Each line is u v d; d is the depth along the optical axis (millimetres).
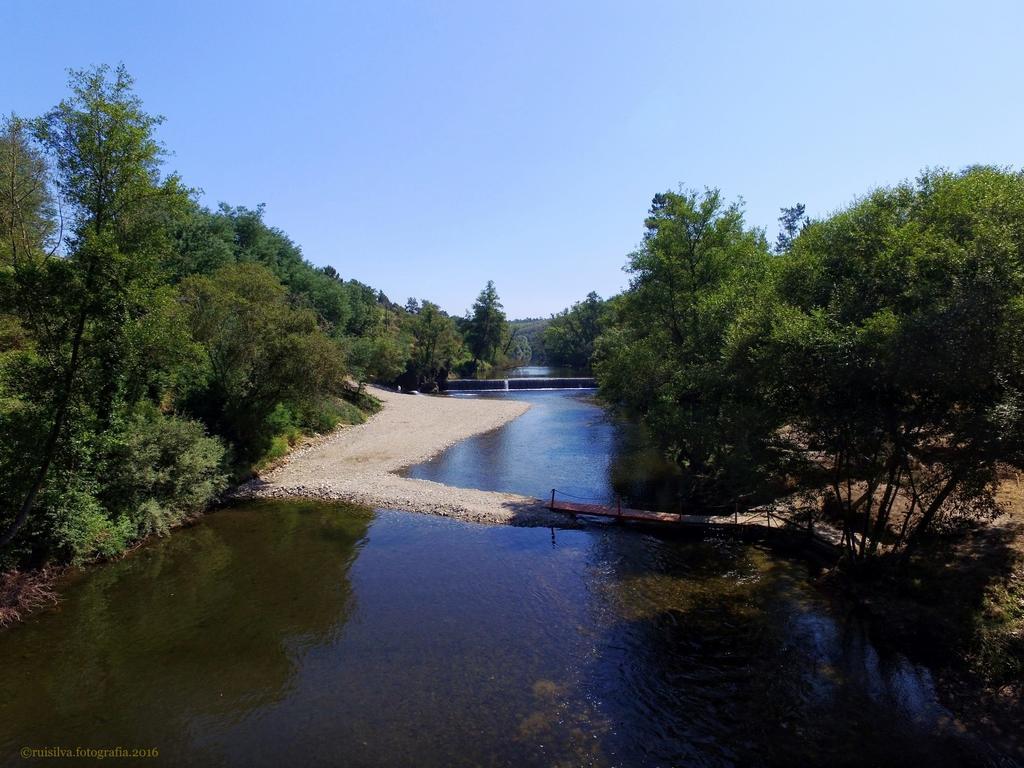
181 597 15516
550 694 11031
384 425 47125
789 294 15344
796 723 9914
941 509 15023
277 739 9828
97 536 17609
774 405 14773
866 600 13859
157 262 15914
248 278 28000
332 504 24500
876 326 11359
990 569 13078
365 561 18172
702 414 22234
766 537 19344
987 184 11867
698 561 17812
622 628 13594
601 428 47219
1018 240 10492
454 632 13555
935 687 10617
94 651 12766
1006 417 10000
